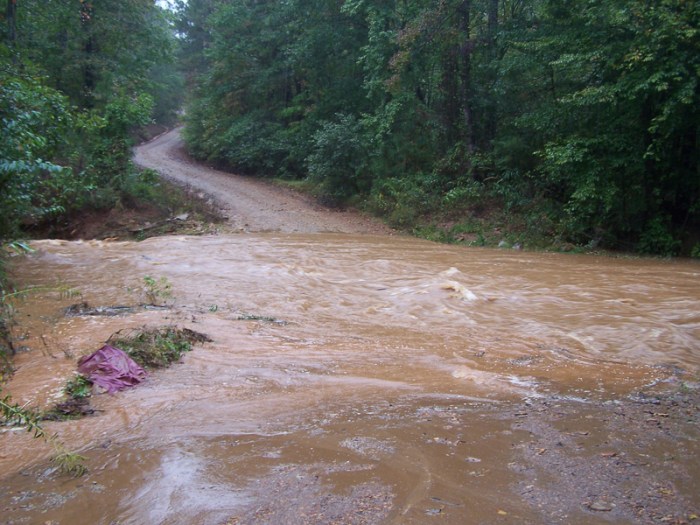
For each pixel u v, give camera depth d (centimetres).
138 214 2070
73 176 1920
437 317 773
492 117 2219
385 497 294
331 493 300
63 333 642
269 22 3325
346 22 2775
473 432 382
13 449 369
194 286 961
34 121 994
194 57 4931
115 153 2208
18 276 1024
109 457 353
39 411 430
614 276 1065
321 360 569
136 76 2616
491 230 1847
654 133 1554
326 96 2894
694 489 299
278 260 1218
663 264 1327
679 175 1625
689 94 1340
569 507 282
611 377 524
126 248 1407
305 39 2883
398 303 847
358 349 615
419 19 2034
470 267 1159
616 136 1573
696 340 654
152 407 440
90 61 2403
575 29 1662
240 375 519
